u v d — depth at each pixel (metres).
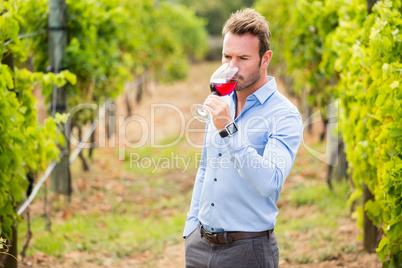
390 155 3.61
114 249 5.68
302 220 6.62
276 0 13.43
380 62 3.98
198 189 2.82
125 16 8.38
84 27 7.20
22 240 5.66
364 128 4.36
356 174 4.72
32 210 6.79
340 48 5.30
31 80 4.68
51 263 5.16
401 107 3.46
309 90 8.65
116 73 8.64
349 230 6.02
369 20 4.54
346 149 5.12
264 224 2.57
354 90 4.39
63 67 6.91
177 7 23.75
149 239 6.09
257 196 2.54
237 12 2.52
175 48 17.83
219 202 2.58
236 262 2.57
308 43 8.12
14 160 4.08
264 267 2.57
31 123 4.74
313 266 5.03
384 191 3.60
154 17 16.14
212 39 47.06
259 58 2.48
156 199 7.99
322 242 5.64
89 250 5.66
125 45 10.68
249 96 2.56
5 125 3.87
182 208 7.56
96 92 8.27
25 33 6.77
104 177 8.86
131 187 8.46
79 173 8.96
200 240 2.71
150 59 15.86
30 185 4.81
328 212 6.83
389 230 3.46
